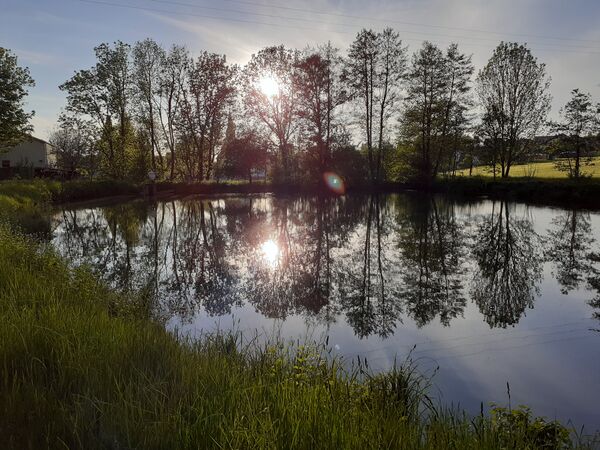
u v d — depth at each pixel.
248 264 12.94
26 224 18.23
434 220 22.69
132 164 39.25
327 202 33.38
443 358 6.05
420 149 40.94
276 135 42.91
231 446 2.51
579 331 7.18
